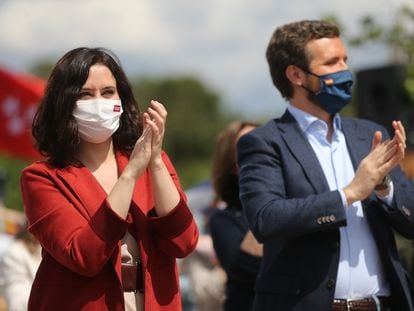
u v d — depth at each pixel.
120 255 6.09
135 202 6.26
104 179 6.34
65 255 5.92
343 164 6.98
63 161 6.26
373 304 6.73
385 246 6.77
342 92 7.09
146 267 6.16
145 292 6.12
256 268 8.11
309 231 6.50
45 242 6.08
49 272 6.13
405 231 6.85
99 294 6.03
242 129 8.89
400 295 6.79
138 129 6.54
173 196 6.21
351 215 6.80
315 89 7.09
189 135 92.12
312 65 7.11
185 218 6.24
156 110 6.15
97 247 5.87
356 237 6.79
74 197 6.14
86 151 6.38
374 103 14.68
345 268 6.71
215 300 11.87
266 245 6.95
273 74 7.38
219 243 8.47
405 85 14.41
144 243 6.19
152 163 6.19
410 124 14.43
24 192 6.26
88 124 6.20
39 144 6.34
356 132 7.18
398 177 7.07
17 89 20.11
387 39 15.47
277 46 7.30
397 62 15.49
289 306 6.68
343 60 7.20
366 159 6.50
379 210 6.85
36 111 6.39
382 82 14.59
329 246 6.66
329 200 6.46
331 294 6.61
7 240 13.53
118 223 5.93
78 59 6.27
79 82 6.21
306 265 6.68
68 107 6.20
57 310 6.04
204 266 12.12
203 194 17.70
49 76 6.38
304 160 6.86
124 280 6.16
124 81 6.48
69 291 6.04
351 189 6.48
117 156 6.46
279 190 6.80
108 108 6.20
